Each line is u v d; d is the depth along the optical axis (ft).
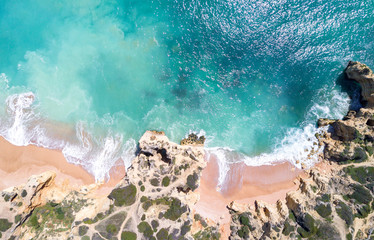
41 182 133.59
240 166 152.56
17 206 127.75
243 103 160.66
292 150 155.22
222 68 162.81
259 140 157.17
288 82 162.20
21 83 157.79
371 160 140.05
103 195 143.43
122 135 154.30
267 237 128.26
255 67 163.12
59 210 134.62
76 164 148.77
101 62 160.56
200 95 160.35
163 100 159.22
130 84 159.74
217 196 147.43
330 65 162.20
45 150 149.89
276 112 160.15
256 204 143.13
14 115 154.10
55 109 155.63
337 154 144.15
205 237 133.28
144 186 133.90
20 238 125.49
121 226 125.39
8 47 161.48
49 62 160.15
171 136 154.81
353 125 143.13
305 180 145.59
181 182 135.85
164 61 162.61
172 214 128.88
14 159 147.74
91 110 156.15
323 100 159.94
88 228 124.26
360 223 126.00
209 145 155.02
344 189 135.44
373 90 144.97
